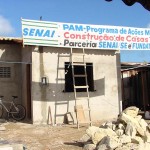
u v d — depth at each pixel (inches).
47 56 520.1
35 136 412.2
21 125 498.3
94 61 556.1
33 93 508.1
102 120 550.0
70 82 545.3
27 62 545.3
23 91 583.8
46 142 374.6
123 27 565.3
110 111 561.3
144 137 332.2
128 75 806.5
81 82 554.9
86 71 556.4
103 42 549.3
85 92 544.4
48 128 472.4
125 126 355.6
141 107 727.7
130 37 570.3
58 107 522.9
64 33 519.8
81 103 539.5
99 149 302.7
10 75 593.0
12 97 589.9
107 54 568.4
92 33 541.6
